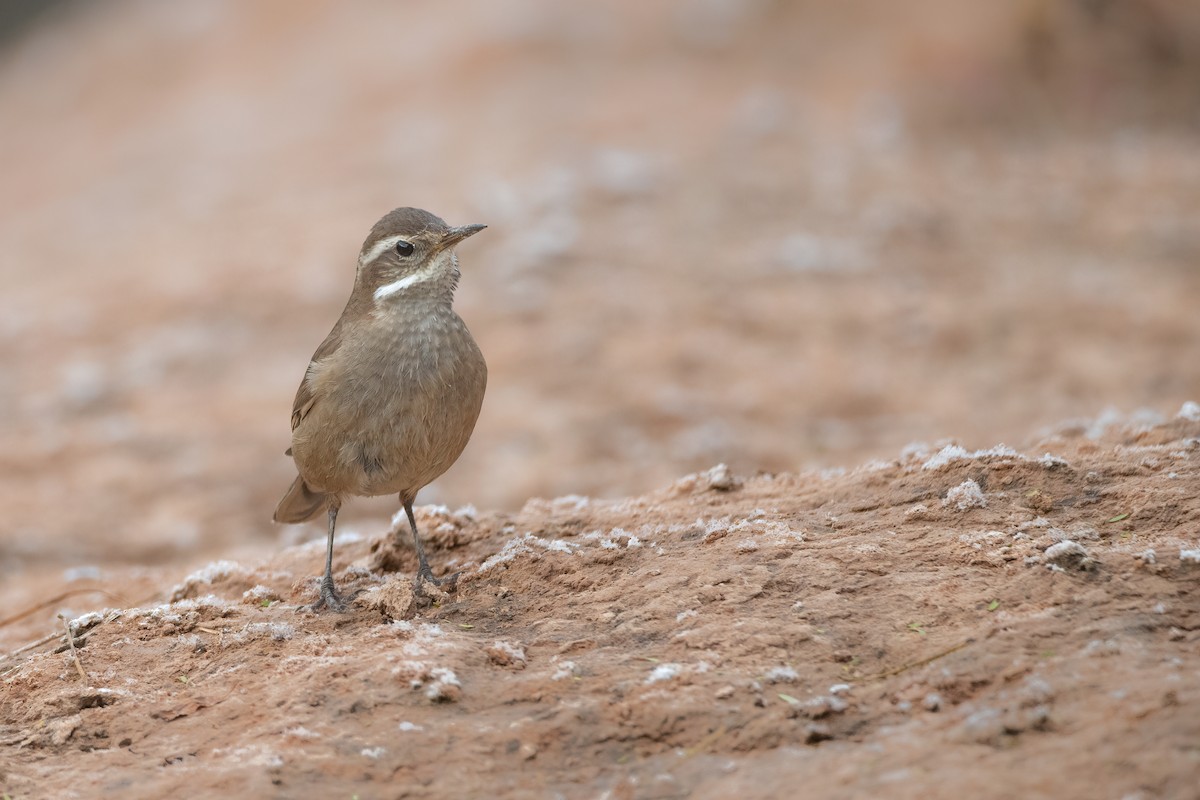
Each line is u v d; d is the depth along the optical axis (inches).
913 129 1101.7
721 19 1305.4
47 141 1549.0
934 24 1216.2
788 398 702.5
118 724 264.4
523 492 614.2
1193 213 948.0
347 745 241.3
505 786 227.8
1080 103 1133.1
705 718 238.2
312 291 860.0
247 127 1307.8
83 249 1052.5
